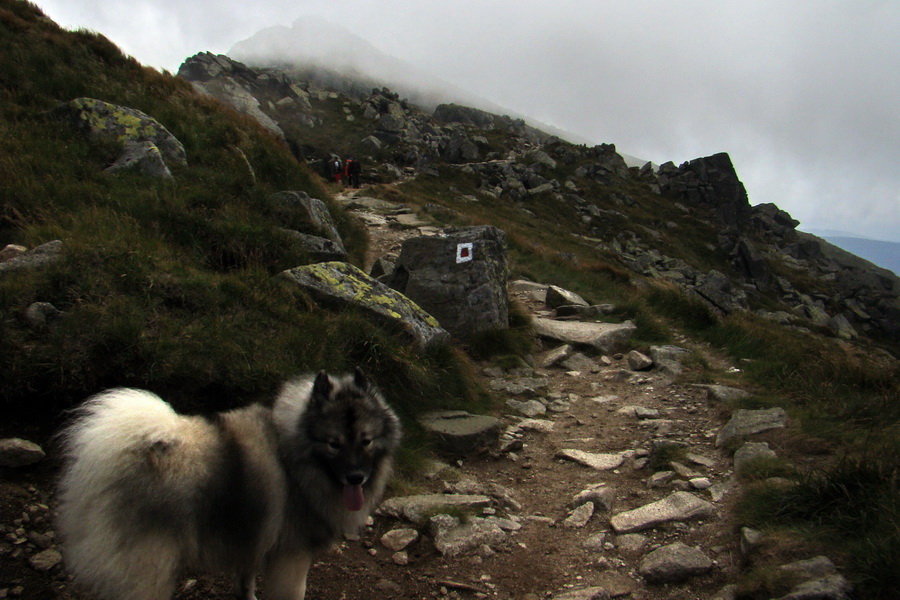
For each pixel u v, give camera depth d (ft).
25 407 16.53
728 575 13.73
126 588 9.16
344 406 12.03
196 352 19.17
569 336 36.76
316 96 258.98
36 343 17.43
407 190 141.38
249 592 12.57
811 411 21.81
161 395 17.89
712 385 28.17
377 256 53.88
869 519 13.35
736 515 15.79
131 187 31.76
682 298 46.83
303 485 11.72
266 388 19.42
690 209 227.20
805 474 16.40
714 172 242.78
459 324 33.22
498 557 15.44
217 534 10.18
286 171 50.78
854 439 18.88
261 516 10.86
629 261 158.10
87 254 21.57
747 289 187.62
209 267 27.89
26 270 20.11
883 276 232.73
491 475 20.81
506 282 37.22
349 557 15.08
